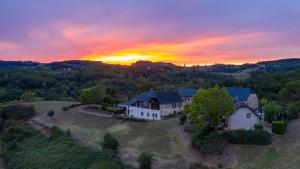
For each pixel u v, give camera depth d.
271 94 94.88
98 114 82.12
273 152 49.97
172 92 82.94
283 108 65.94
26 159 60.41
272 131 56.59
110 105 96.06
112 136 61.97
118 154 55.28
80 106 96.75
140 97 81.50
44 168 54.56
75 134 68.38
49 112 83.56
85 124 75.56
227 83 120.38
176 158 51.59
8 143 71.44
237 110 59.19
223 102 54.12
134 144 59.16
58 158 57.25
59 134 68.19
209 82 134.12
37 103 103.81
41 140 68.88
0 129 85.12
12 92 133.00
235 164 47.75
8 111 90.25
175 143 56.84
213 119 54.81
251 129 57.31
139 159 49.44
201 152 51.78
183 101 83.38
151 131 63.84
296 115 66.81
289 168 44.31
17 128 76.25
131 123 70.94
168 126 65.38
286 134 55.97
